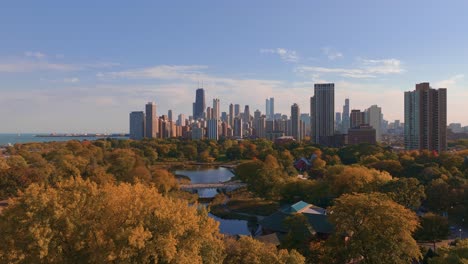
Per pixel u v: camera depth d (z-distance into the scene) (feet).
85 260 106.11
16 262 97.86
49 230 101.50
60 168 370.94
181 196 378.53
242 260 132.36
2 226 104.12
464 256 141.18
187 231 115.85
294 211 250.78
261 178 374.02
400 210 158.61
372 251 148.97
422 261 176.96
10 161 414.82
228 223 305.32
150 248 103.09
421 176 360.28
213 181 545.85
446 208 292.40
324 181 341.41
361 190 290.97
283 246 185.26
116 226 109.50
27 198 105.91
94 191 120.57
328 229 221.46
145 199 119.44
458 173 369.71
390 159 469.16
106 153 645.10
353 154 612.29
